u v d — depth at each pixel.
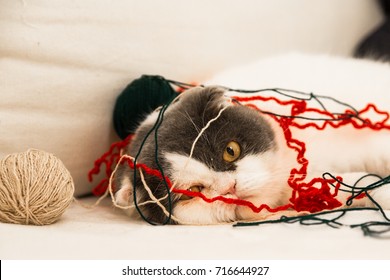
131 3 0.63
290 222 0.50
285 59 0.70
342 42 0.87
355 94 0.64
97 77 0.62
